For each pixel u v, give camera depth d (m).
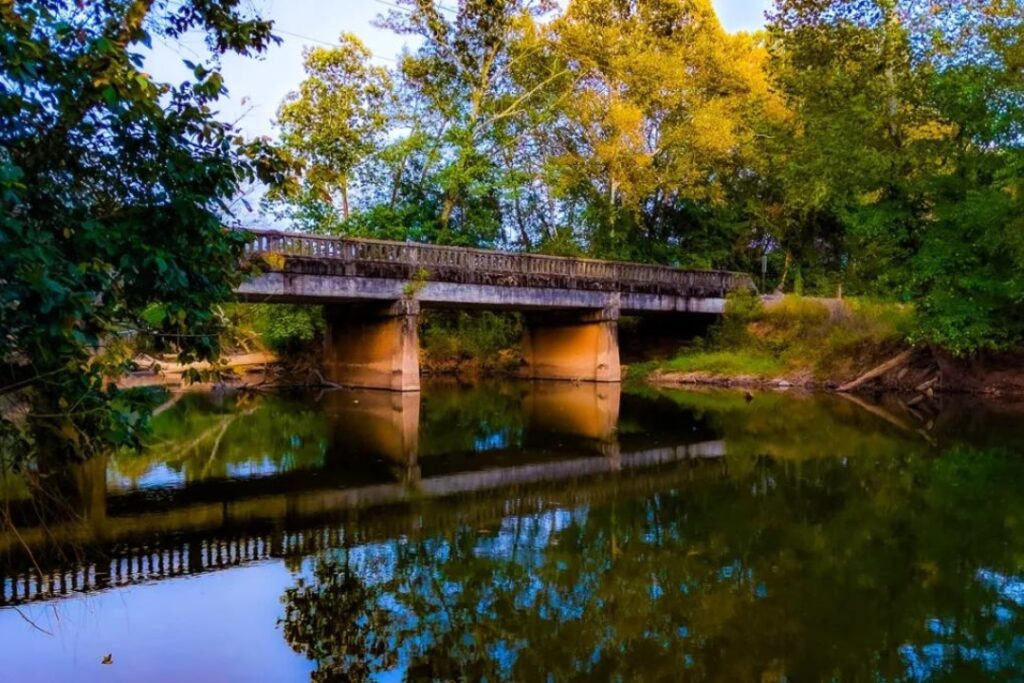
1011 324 20.62
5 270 4.14
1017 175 18.11
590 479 11.43
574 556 7.36
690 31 33.59
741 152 34.47
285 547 7.72
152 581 6.64
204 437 15.95
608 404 22.34
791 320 29.98
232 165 5.73
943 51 19.97
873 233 21.62
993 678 4.77
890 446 14.11
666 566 7.05
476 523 8.73
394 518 9.00
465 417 19.33
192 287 5.57
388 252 23.48
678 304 31.02
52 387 5.14
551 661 5.02
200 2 5.73
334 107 29.19
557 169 31.92
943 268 20.53
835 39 22.09
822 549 7.55
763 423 17.78
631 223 35.25
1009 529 8.27
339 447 14.65
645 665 4.97
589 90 32.16
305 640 5.35
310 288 21.83
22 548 7.66
